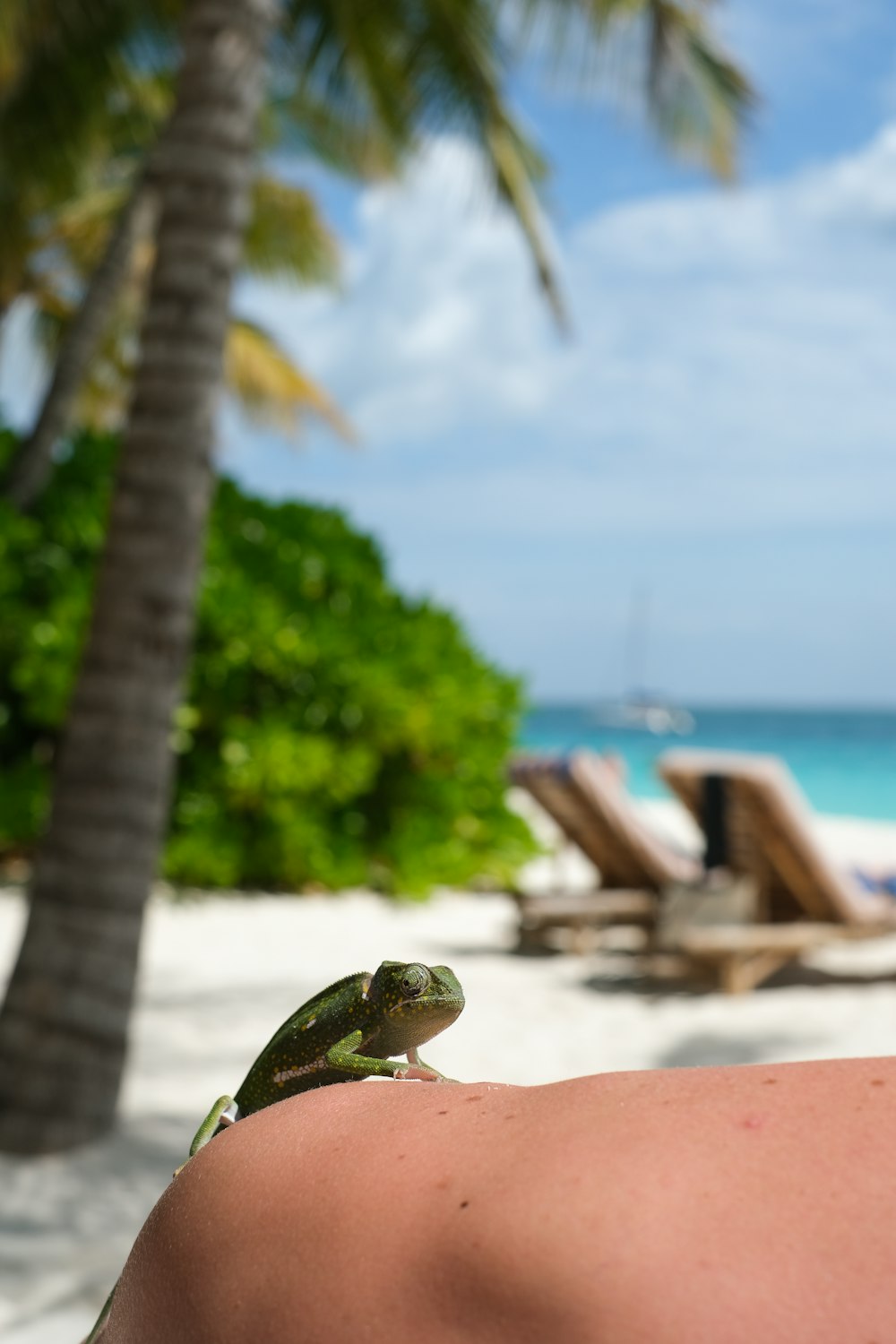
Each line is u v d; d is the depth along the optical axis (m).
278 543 11.66
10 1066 4.31
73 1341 2.88
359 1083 0.55
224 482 12.03
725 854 7.21
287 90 12.29
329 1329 0.42
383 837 10.98
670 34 8.76
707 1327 0.36
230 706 10.35
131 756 4.53
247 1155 0.51
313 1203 0.47
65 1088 4.30
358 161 12.76
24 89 10.53
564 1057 5.54
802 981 7.27
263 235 14.31
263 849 10.28
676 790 7.68
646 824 8.65
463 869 10.88
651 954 8.12
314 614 11.27
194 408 4.70
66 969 4.37
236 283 4.88
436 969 1.10
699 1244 0.38
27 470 11.39
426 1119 0.49
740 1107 0.43
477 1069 5.30
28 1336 2.91
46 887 4.46
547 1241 0.40
